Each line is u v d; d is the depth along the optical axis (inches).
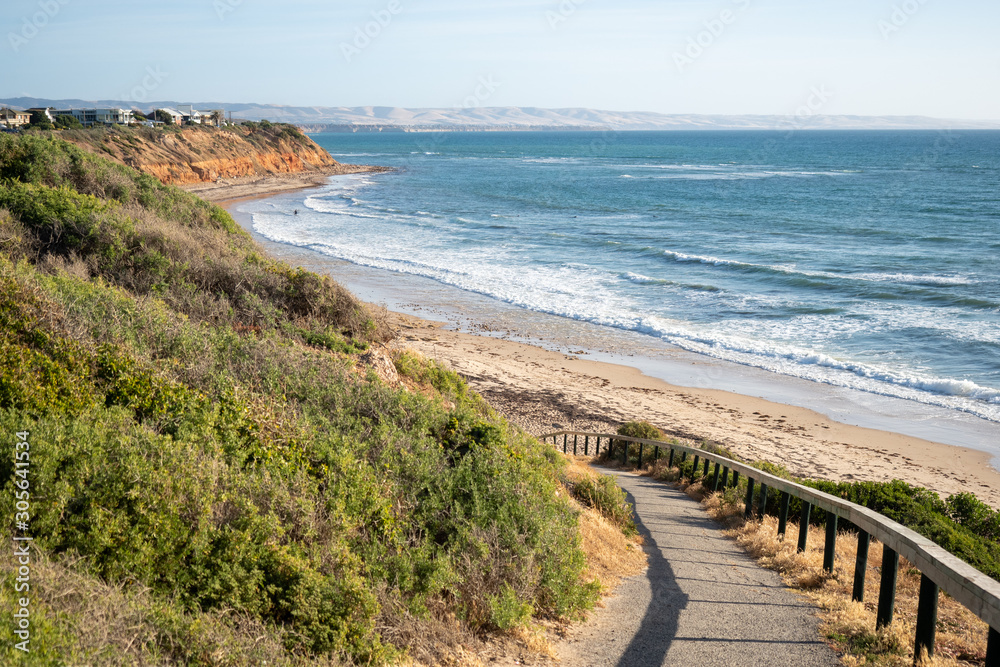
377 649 152.9
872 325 1159.0
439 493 236.4
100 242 445.4
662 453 681.0
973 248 1895.9
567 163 6289.4
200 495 167.3
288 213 2674.7
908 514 341.1
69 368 230.7
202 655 126.6
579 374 973.8
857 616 210.5
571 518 272.4
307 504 185.0
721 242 2060.8
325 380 318.7
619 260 1776.6
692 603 235.3
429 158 7081.7
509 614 189.3
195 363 284.7
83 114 4111.7
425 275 1572.3
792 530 353.1
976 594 142.9
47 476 155.8
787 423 815.7
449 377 514.6
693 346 1095.0
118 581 140.6
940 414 834.8
